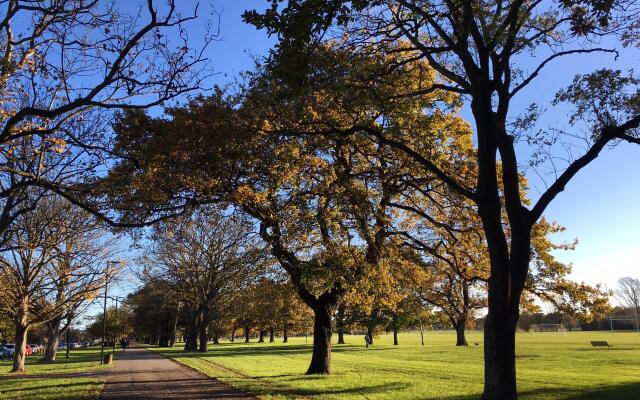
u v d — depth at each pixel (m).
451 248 20.61
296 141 17.39
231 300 49.31
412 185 18.88
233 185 16.95
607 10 10.01
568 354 36.47
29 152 12.92
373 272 20.39
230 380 20.47
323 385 18.42
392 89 14.35
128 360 38.47
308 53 10.31
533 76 12.74
